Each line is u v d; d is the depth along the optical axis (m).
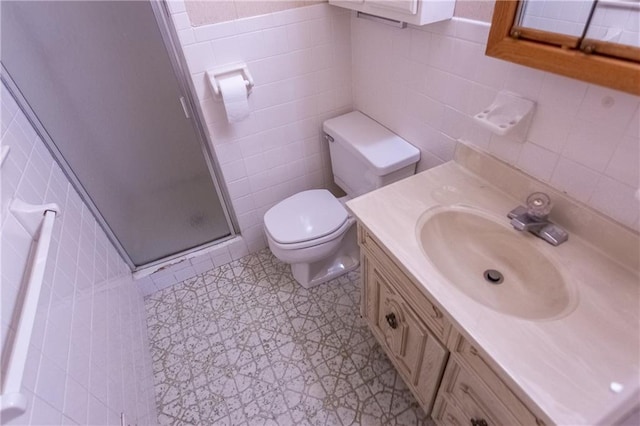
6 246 0.84
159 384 1.50
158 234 1.86
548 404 0.60
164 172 1.68
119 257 1.75
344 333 1.63
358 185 1.73
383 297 1.21
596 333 0.71
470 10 0.99
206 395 1.45
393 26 1.32
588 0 0.69
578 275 0.82
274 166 1.87
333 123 1.75
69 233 1.25
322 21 1.54
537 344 0.70
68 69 1.29
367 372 1.47
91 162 1.51
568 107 0.84
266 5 1.40
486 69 1.01
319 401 1.39
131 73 1.38
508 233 0.98
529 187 1.01
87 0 1.19
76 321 1.02
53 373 0.80
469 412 0.95
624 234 0.81
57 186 1.33
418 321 1.02
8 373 0.61
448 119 1.24
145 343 1.60
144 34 1.31
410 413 1.33
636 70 0.63
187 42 1.34
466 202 1.08
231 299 1.86
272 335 1.66
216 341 1.66
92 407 0.91
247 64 1.50
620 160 0.78
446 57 1.14
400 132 1.56
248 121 1.65
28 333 0.68
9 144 1.08
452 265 1.01
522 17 0.80
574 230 0.92
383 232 1.00
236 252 2.07
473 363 0.83
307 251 1.60
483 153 1.13
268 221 1.67
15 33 1.17
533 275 0.92
